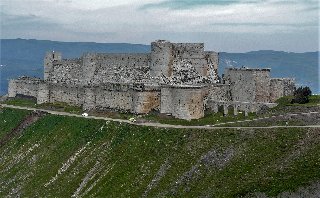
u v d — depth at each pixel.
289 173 110.25
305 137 121.62
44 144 163.50
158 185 122.94
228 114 158.38
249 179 112.88
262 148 122.31
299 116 138.62
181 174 123.56
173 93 154.62
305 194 103.69
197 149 130.50
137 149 140.25
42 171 149.00
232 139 129.75
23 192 141.50
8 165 160.88
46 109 193.75
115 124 156.50
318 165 109.69
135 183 126.94
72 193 133.00
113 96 174.12
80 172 140.62
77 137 159.38
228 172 117.94
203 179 118.94
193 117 152.12
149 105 163.12
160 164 130.38
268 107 157.12
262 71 170.25
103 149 147.00
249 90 170.00
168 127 145.12
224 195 110.44
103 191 128.50
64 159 150.50
